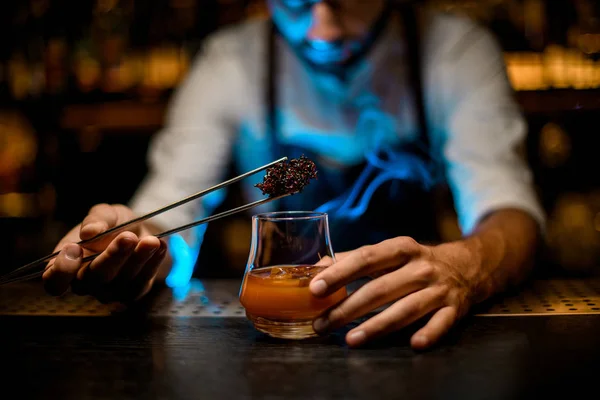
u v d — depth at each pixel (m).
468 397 0.83
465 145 2.06
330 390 0.86
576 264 2.82
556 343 1.06
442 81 2.23
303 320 1.05
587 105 2.60
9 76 2.97
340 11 2.13
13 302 1.46
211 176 2.31
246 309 1.11
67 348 1.09
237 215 2.88
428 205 2.34
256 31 2.40
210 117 2.35
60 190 3.06
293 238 1.07
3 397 0.86
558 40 2.83
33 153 3.08
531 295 1.42
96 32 3.00
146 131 3.06
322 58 2.23
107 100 2.88
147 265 1.21
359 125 2.32
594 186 2.88
